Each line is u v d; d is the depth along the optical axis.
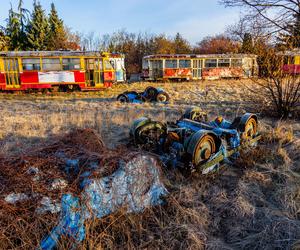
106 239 3.01
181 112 9.85
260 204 3.98
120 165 3.31
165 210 3.65
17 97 16.78
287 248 3.08
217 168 4.87
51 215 2.77
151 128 5.22
